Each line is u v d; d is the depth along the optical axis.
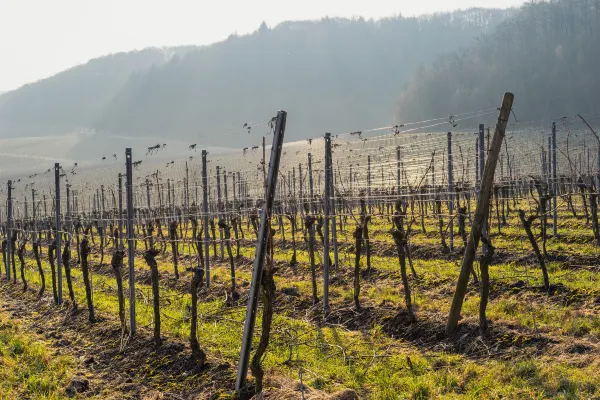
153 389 10.77
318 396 9.08
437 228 25.30
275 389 9.65
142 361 12.08
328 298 15.05
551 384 9.25
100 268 25.67
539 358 10.34
